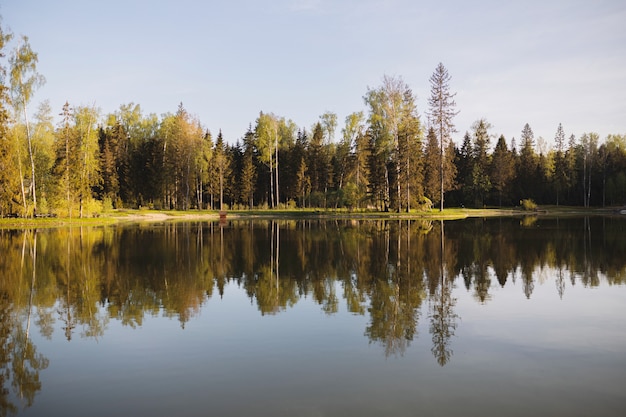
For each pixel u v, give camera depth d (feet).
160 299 42.09
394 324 33.55
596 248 75.15
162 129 234.79
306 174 254.47
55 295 44.06
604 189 288.51
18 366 26.22
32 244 86.12
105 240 93.30
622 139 332.80
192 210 223.92
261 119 235.61
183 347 28.89
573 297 41.65
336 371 24.71
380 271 55.88
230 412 20.26
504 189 280.72
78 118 166.09
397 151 175.73
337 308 38.32
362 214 183.93
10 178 133.28
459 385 22.85
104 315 36.78
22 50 139.33
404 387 22.65
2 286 48.32
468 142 289.53
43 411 20.76
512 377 23.81
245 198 250.16
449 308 38.11
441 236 98.17
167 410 20.57
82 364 26.32
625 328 32.24
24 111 139.95
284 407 20.62
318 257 67.97
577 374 24.16
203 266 60.59
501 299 41.09
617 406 20.58
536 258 65.10
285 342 29.63
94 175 167.84
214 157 233.35
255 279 51.34
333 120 257.75
